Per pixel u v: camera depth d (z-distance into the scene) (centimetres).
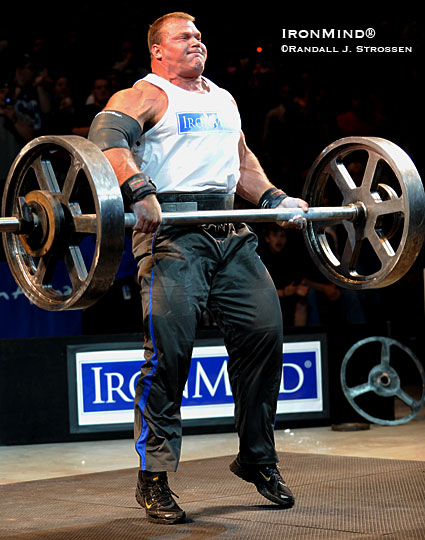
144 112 404
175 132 409
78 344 720
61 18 1125
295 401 741
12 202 413
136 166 388
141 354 726
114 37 1137
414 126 1157
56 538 379
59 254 395
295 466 533
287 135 1092
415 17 1184
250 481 432
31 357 714
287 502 422
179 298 403
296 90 1116
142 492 412
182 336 403
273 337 415
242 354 421
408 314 1000
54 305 390
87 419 720
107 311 857
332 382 747
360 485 470
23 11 1107
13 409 712
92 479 524
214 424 731
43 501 462
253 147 1105
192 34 418
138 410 411
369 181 446
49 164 404
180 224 393
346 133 1120
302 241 928
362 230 451
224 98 427
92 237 827
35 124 967
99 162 364
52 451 682
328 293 927
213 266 415
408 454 612
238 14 1185
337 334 748
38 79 982
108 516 421
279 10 1180
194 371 727
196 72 418
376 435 701
